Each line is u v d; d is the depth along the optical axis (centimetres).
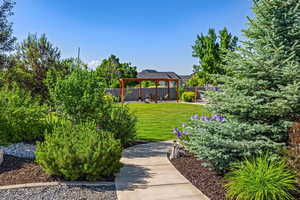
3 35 946
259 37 434
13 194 309
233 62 409
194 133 427
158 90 2853
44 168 366
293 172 313
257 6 409
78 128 464
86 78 584
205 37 2161
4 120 548
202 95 458
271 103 364
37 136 619
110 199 308
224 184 348
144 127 966
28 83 899
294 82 329
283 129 359
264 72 377
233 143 342
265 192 276
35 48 951
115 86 2791
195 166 438
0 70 902
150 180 377
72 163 352
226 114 415
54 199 301
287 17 396
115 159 389
